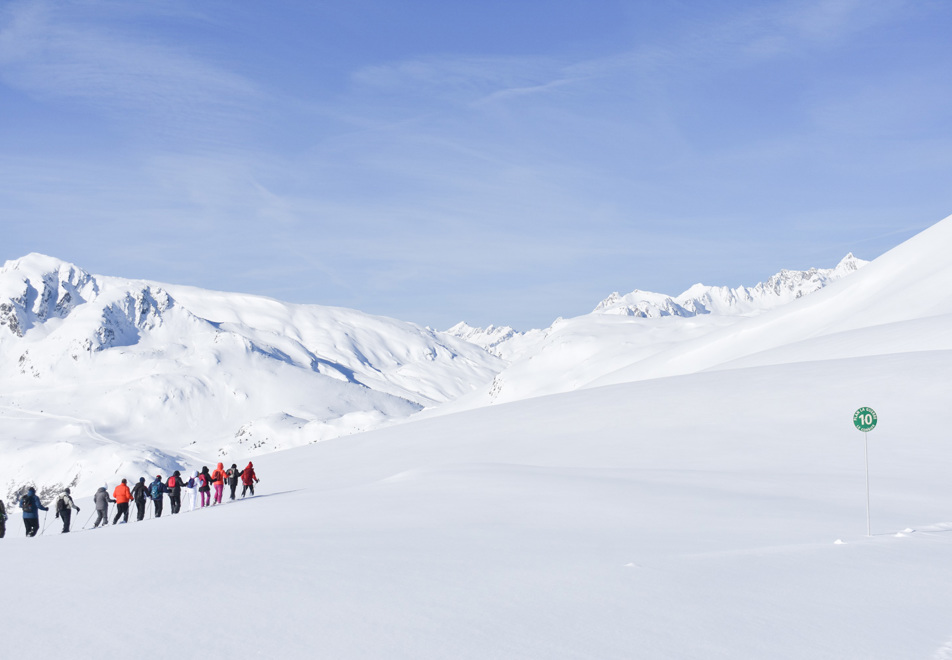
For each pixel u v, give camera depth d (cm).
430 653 712
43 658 695
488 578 1047
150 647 727
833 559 1191
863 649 752
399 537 1454
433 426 5641
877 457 3005
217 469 3130
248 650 718
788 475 2664
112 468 19912
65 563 1242
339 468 4312
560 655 712
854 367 4600
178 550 1352
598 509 1864
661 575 1068
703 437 3644
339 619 828
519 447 4056
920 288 9650
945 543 1348
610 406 4825
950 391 3794
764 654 730
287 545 1362
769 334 11531
